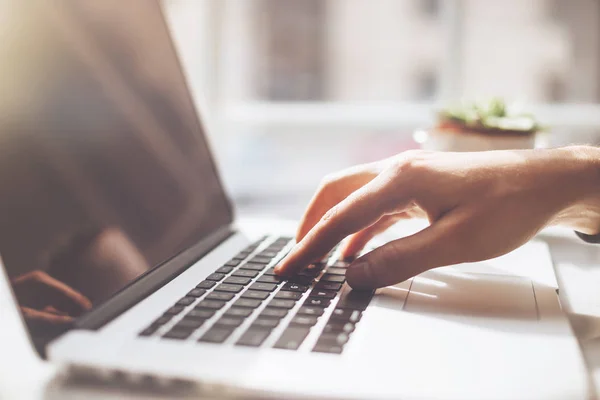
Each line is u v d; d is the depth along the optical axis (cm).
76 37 51
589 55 421
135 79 60
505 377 32
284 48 405
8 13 43
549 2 483
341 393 31
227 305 44
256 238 67
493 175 48
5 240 37
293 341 37
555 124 152
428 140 81
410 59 607
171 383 33
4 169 39
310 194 143
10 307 50
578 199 50
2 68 41
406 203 49
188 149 68
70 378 35
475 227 46
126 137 56
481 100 83
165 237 56
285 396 31
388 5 602
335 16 559
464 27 151
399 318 41
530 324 41
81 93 50
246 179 166
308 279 51
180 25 144
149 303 44
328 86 561
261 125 162
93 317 41
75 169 47
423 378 32
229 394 32
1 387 34
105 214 49
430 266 47
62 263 41
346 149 270
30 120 43
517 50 487
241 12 163
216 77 153
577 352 36
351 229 50
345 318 41
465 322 41
